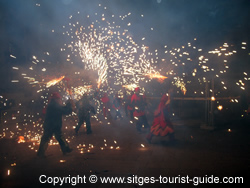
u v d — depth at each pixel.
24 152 7.61
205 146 7.73
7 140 9.61
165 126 8.27
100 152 7.40
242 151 7.01
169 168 5.70
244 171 5.38
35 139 9.80
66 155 7.16
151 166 5.89
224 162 6.05
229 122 12.14
